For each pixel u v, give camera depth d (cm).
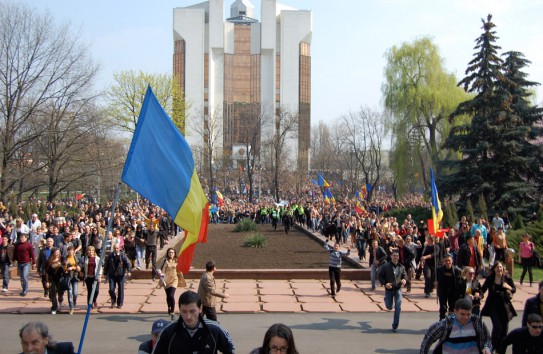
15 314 1384
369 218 2856
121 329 1220
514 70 3506
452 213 2495
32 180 3666
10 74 3017
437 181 3412
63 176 3628
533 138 3375
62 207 3484
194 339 488
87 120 3428
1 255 1661
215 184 7469
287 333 429
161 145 853
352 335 1163
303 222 4500
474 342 642
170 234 3553
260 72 12600
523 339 662
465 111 3419
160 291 1694
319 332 1191
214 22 12338
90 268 1430
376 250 1706
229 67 12562
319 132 11194
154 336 566
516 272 2069
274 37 12519
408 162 4797
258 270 1914
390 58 4744
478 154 3300
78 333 1178
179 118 6594
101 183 3903
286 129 7500
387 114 4750
